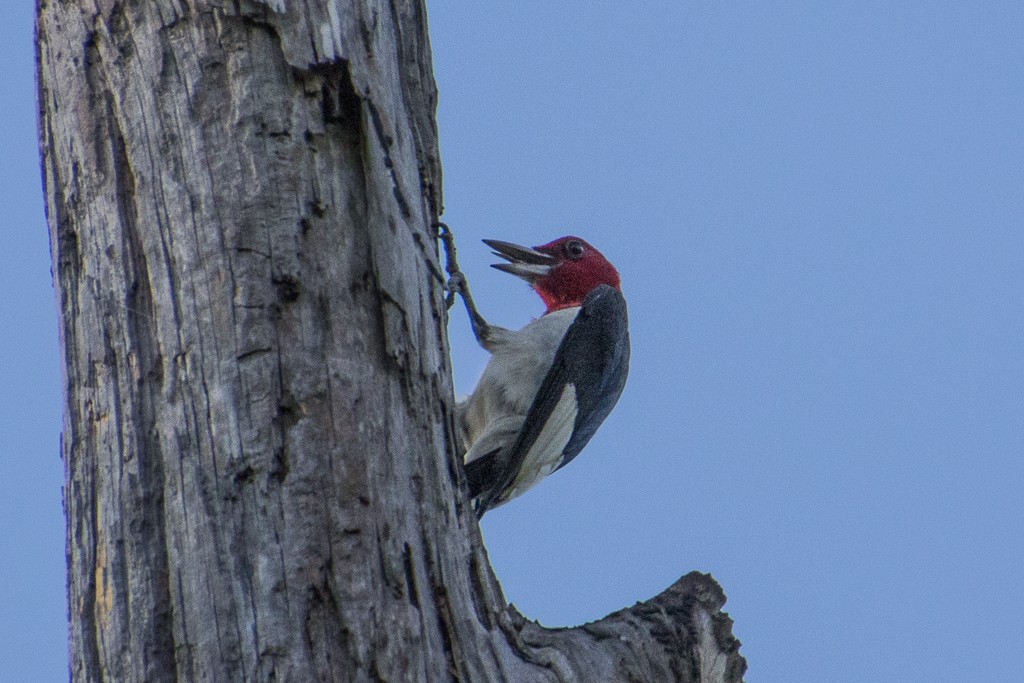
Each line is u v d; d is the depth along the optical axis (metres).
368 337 8.18
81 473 7.87
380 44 9.18
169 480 7.58
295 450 7.61
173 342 7.81
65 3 8.72
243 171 8.12
